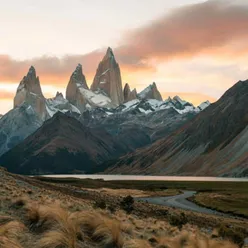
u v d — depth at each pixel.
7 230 9.75
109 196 101.25
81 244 9.91
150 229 21.47
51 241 8.67
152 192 158.38
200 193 159.00
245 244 32.94
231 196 136.88
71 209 22.55
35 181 94.81
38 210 11.71
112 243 10.46
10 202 17.64
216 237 30.70
